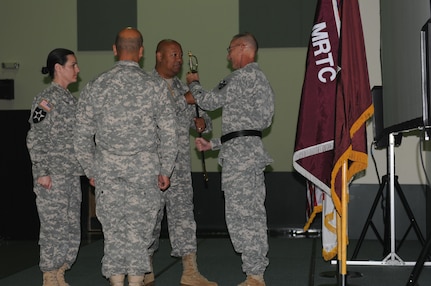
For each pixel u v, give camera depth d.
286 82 7.92
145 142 3.77
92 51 8.19
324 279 5.09
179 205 4.74
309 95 4.51
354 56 4.06
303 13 7.91
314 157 4.47
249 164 4.34
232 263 5.88
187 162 4.77
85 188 8.05
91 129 3.81
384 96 4.97
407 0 4.04
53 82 4.43
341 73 4.03
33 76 8.24
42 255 4.32
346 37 4.05
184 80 8.00
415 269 3.79
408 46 4.01
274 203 7.89
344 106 4.00
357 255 6.20
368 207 7.28
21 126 7.68
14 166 7.69
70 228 4.48
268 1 7.95
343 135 3.98
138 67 3.88
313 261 5.91
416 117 3.79
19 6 8.27
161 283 4.92
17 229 7.71
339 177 4.12
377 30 7.21
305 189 7.84
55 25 8.23
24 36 8.27
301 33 7.91
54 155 4.30
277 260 5.97
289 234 7.68
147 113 3.77
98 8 8.17
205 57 8.02
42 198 4.30
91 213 8.10
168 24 8.08
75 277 5.26
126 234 3.75
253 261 4.37
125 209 3.72
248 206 4.35
